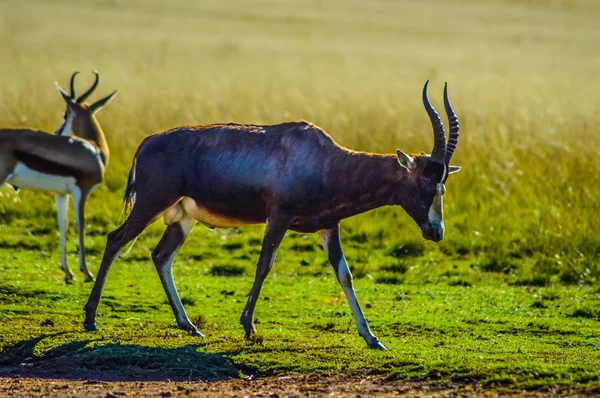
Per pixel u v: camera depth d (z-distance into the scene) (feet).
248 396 75.82
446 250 145.69
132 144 189.98
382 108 233.96
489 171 177.17
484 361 84.28
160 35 563.48
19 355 88.79
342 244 148.46
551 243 142.72
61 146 125.59
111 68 347.36
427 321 105.50
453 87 314.96
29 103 216.33
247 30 629.51
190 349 89.25
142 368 85.05
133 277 126.11
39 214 154.61
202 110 224.12
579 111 228.43
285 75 361.92
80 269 123.65
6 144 123.24
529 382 77.10
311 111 222.28
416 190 93.61
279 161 94.68
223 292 119.03
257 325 102.99
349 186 93.97
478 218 155.94
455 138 94.32
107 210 157.28
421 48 556.51
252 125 98.32
